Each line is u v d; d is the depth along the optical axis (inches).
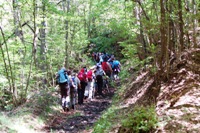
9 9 565.9
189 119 211.2
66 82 511.8
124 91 506.6
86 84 595.2
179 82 289.9
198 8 329.4
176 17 317.4
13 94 551.8
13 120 366.3
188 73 295.4
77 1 882.1
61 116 481.4
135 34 477.4
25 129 347.6
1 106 586.2
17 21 568.4
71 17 618.8
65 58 796.6
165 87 297.9
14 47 570.9
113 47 1123.3
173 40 334.0
